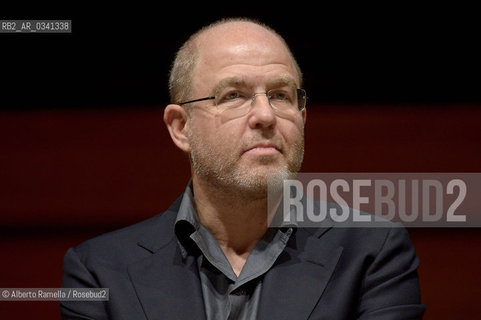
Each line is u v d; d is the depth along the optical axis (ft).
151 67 30.25
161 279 14.12
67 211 30.60
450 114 30.27
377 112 30.48
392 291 13.99
